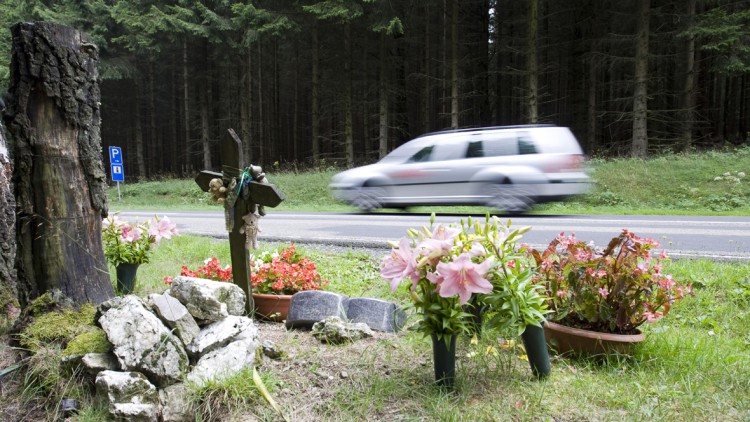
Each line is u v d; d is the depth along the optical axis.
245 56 26.14
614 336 2.73
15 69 3.05
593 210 11.72
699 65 20.72
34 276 3.10
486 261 2.16
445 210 11.94
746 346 3.15
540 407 2.24
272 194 3.38
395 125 27.31
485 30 25.14
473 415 2.17
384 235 7.77
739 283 4.29
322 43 23.62
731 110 26.23
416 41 25.55
